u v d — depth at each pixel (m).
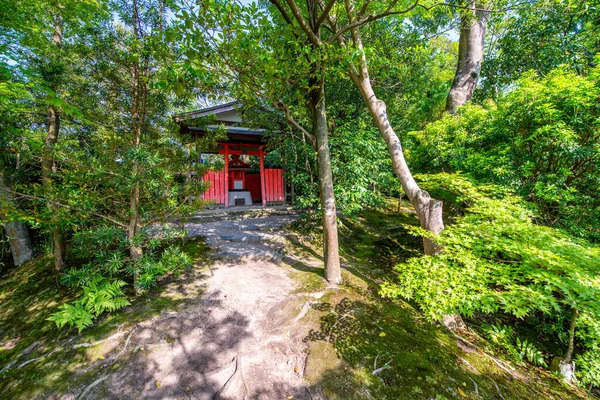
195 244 4.68
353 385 2.01
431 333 2.72
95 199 2.86
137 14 2.81
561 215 4.07
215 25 2.22
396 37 6.33
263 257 4.41
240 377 2.08
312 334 2.59
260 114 5.64
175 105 3.35
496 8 5.55
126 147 2.95
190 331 2.58
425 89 9.43
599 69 3.55
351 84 7.09
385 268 4.63
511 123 4.11
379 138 6.65
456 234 3.07
